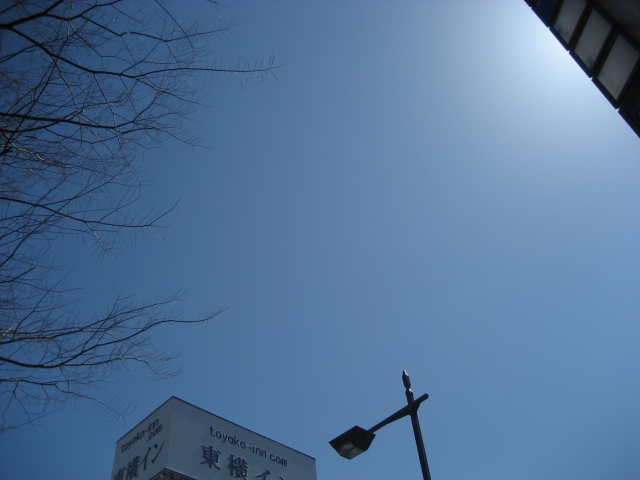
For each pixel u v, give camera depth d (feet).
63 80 19.10
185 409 81.66
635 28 34.14
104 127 19.69
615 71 36.68
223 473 79.15
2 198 18.81
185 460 76.33
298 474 90.58
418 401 35.83
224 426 85.20
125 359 19.69
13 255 18.88
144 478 75.05
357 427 36.50
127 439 84.12
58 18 18.72
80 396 19.20
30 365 18.35
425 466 32.83
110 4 19.30
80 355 18.95
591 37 38.47
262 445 88.63
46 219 19.25
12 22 18.17
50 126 19.17
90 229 19.88
